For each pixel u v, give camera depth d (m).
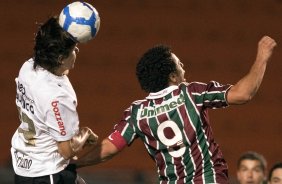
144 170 52.28
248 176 28.61
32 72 17.94
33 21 57.50
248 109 57.12
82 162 18.86
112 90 56.50
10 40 56.91
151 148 18.25
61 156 18.23
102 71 57.03
